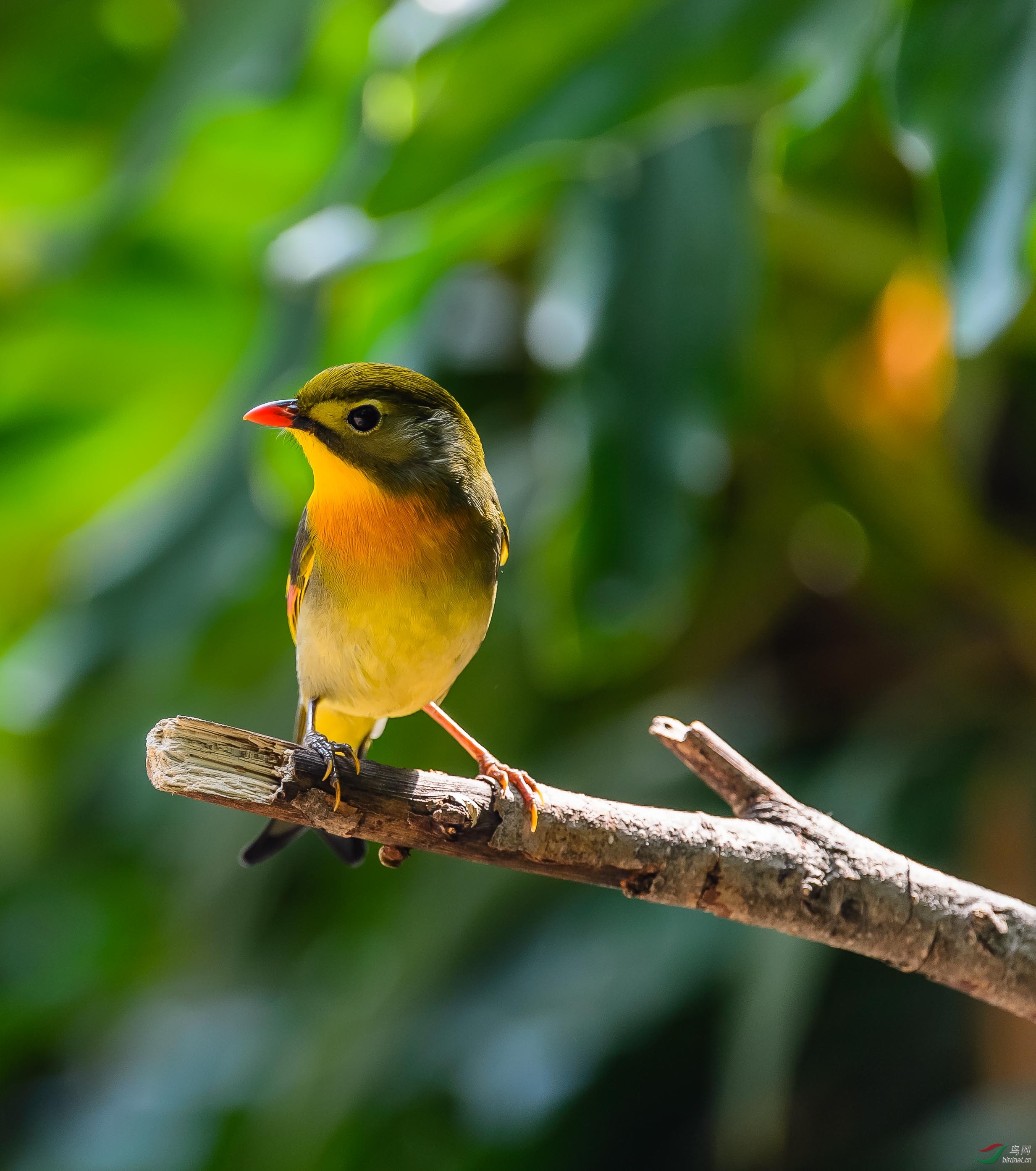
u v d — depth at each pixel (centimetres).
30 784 1480
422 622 674
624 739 1135
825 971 941
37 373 1191
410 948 1099
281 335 998
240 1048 1245
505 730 1184
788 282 1062
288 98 988
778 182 856
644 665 1195
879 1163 1017
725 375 857
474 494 689
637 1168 1059
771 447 1126
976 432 1066
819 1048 1093
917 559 1124
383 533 663
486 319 1183
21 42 1152
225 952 1334
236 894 1271
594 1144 1065
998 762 1020
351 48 1027
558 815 532
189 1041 1300
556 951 1091
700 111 902
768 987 932
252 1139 1099
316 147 1088
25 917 1525
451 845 528
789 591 1189
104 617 1069
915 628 1166
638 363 859
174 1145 1203
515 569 1134
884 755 1062
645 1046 1050
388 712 718
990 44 659
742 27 801
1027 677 1105
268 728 1189
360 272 923
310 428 671
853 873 549
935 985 1084
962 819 1003
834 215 1001
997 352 1037
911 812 1011
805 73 795
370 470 662
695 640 1192
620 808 542
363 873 1262
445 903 1114
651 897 546
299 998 1227
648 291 873
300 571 732
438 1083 1046
